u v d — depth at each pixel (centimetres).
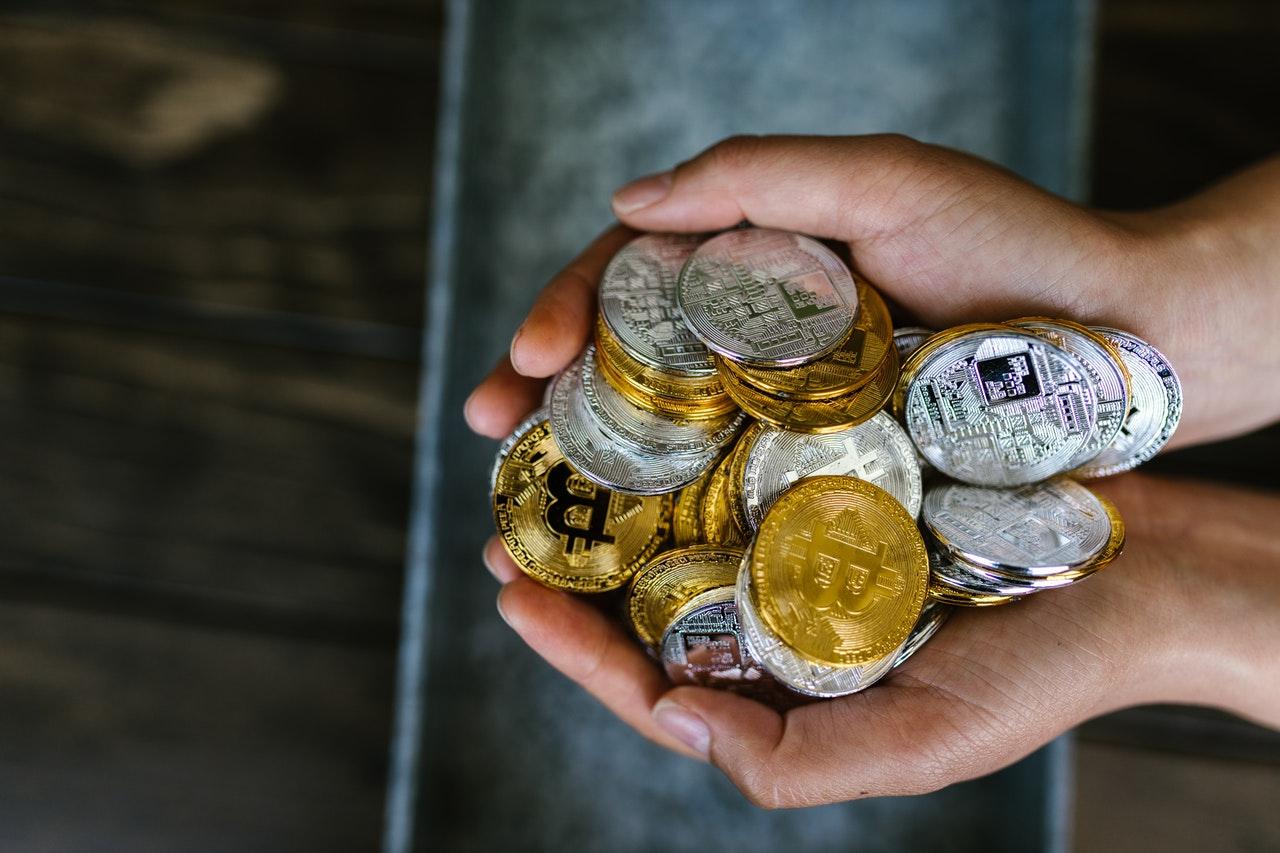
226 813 52
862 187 43
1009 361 41
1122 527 40
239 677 53
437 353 47
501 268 51
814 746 40
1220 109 53
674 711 41
